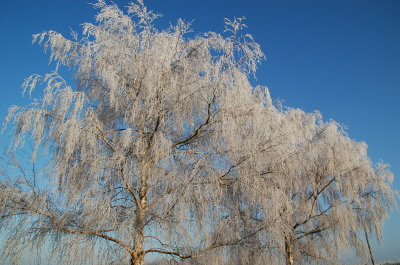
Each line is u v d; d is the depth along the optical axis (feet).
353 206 33.73
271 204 20.83
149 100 20.01
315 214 32.12
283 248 21.09
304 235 30.48
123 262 16.94
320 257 30.89
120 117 22.79
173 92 20.11
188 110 21.12
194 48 21.56
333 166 31.91
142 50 21.83
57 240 16.97
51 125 17.75
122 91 20.90
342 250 31.04
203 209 19.15
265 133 21.49
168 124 21.72
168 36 21.68
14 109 17.67
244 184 20.58
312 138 34.55
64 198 18.44
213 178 19.65
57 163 17.92
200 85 20.67
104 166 18.45
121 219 17.94
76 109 17.83
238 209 21.88
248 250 20.70
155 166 19.90
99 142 19.57
